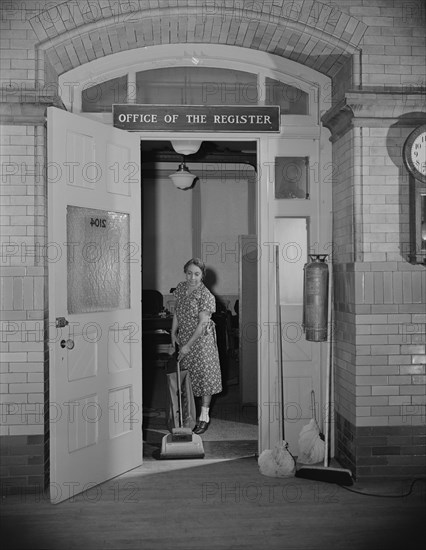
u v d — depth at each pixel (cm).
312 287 495
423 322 464
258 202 529
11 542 369
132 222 505
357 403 463
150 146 877
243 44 514
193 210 1088
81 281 463
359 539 371
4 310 445
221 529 387
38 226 448
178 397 584
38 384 446
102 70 509
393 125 466
